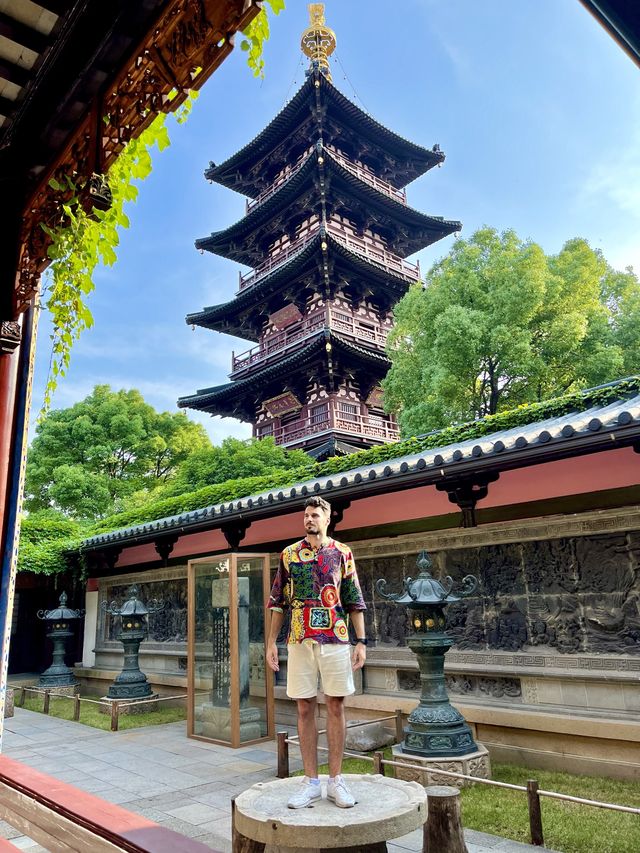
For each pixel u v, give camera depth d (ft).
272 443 87.35
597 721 19.29
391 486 24.02
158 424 111.75
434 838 12.56
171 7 8.42
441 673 20.52
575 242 76.59
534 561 22.45
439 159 114.52
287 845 6.98
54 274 11.88
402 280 103.96
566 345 68.39
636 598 19.77
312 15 102.89
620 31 8.46
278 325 111.04
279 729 29.09
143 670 41.37
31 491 96.17
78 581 51.93
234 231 110.73
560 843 14.16
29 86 10.62
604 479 21.04
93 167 9.88
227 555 27.37
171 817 17.31
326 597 8.87
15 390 12.98
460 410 71.77
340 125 102.78
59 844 8.92
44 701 39.42
